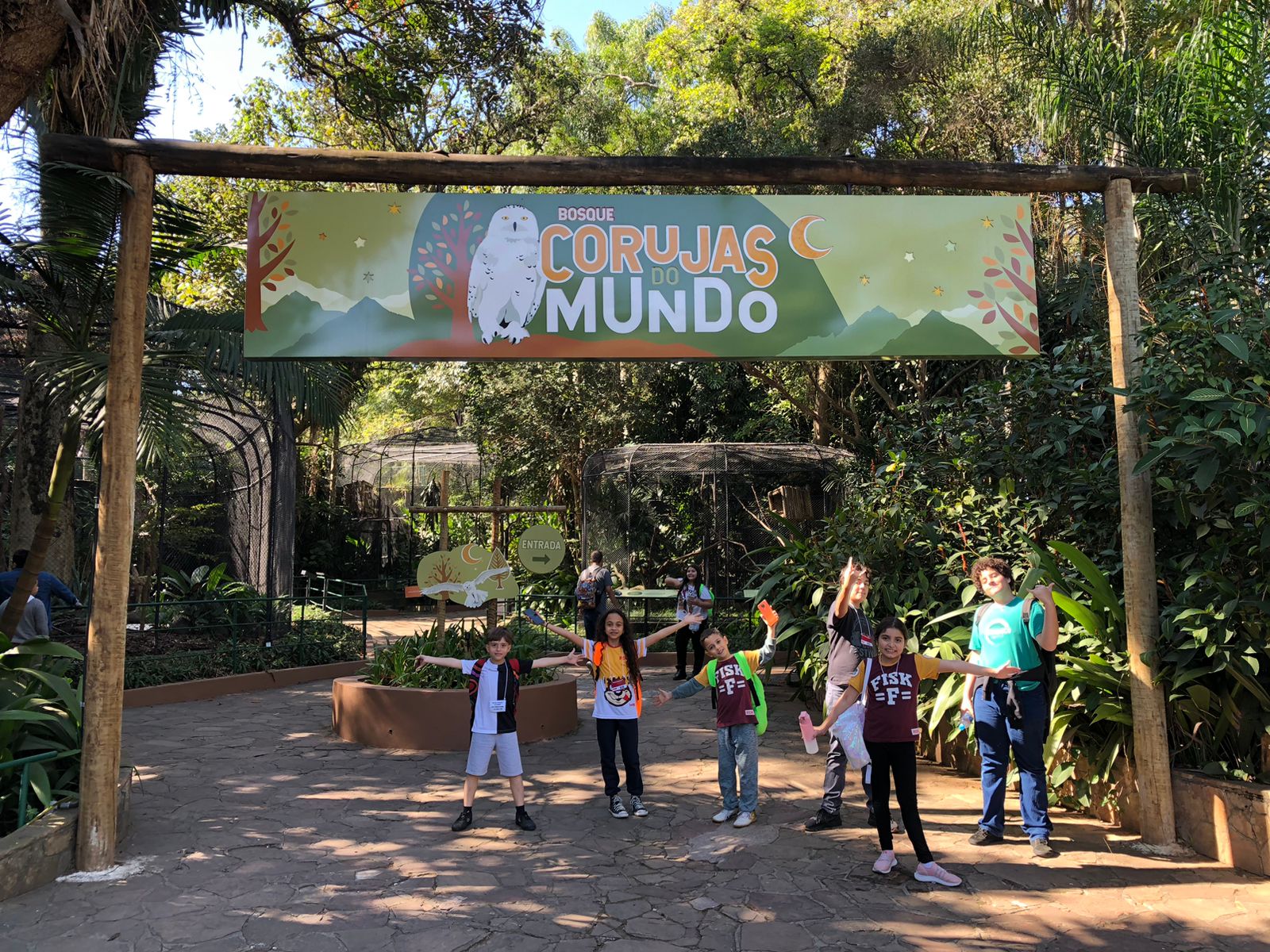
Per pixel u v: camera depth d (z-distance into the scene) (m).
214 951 3.82
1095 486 6.57
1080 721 5.69
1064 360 7.97
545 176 5.29
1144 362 5.46
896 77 14.98
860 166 5.42
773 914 4.21
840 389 17.53
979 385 8.52
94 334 6.87
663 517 18.55
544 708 8.21
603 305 5.51
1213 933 3.99
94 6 5.14
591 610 11.20
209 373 6.72
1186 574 5.60
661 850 5.15
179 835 5.38
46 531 6.07
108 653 4.86
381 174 5.23
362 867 4.86
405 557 24.12
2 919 4.12
